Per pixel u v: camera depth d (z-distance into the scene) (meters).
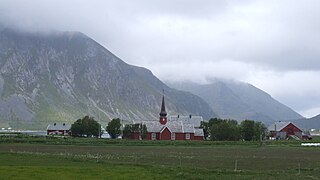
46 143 156.88
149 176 62.50
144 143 173.62
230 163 85.19
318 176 64.75
